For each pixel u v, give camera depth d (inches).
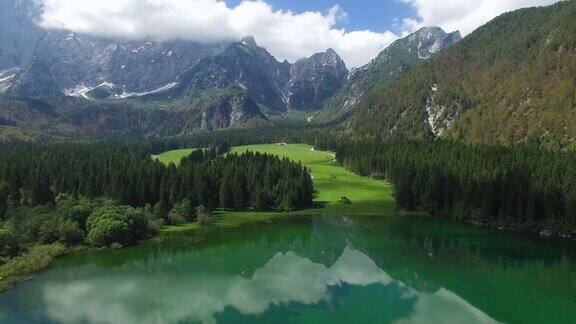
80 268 4023.1
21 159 7298.2
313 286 3722.9
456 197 6127.0
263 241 5022.1
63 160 7342.5
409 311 3255.4
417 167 6835.6
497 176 5772.6
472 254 4557.1
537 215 5388.8
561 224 5162.4
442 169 6589.6
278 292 3575.3
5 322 2960.1
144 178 5944.9
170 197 5930.1
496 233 5324.8
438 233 5334.6
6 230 4158.5
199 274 3951.8
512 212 5521.7
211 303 3344.0
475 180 6018.7
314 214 6289.4
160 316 3112.7
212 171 6673.2
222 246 4810.5
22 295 3403.1
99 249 4525.1
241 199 6432.1
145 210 5502.0
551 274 3988.7
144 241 4849.9
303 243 4968.0
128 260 4269.2
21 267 3900.1
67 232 4539.9
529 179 5733.3
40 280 3720.5
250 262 4308.6
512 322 3105.3
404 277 3939.5
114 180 5723.4
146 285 3659.0
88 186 5802.2
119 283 3690.9
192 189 6077.8
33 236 4525.1
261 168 7440.9
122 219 4744.1
